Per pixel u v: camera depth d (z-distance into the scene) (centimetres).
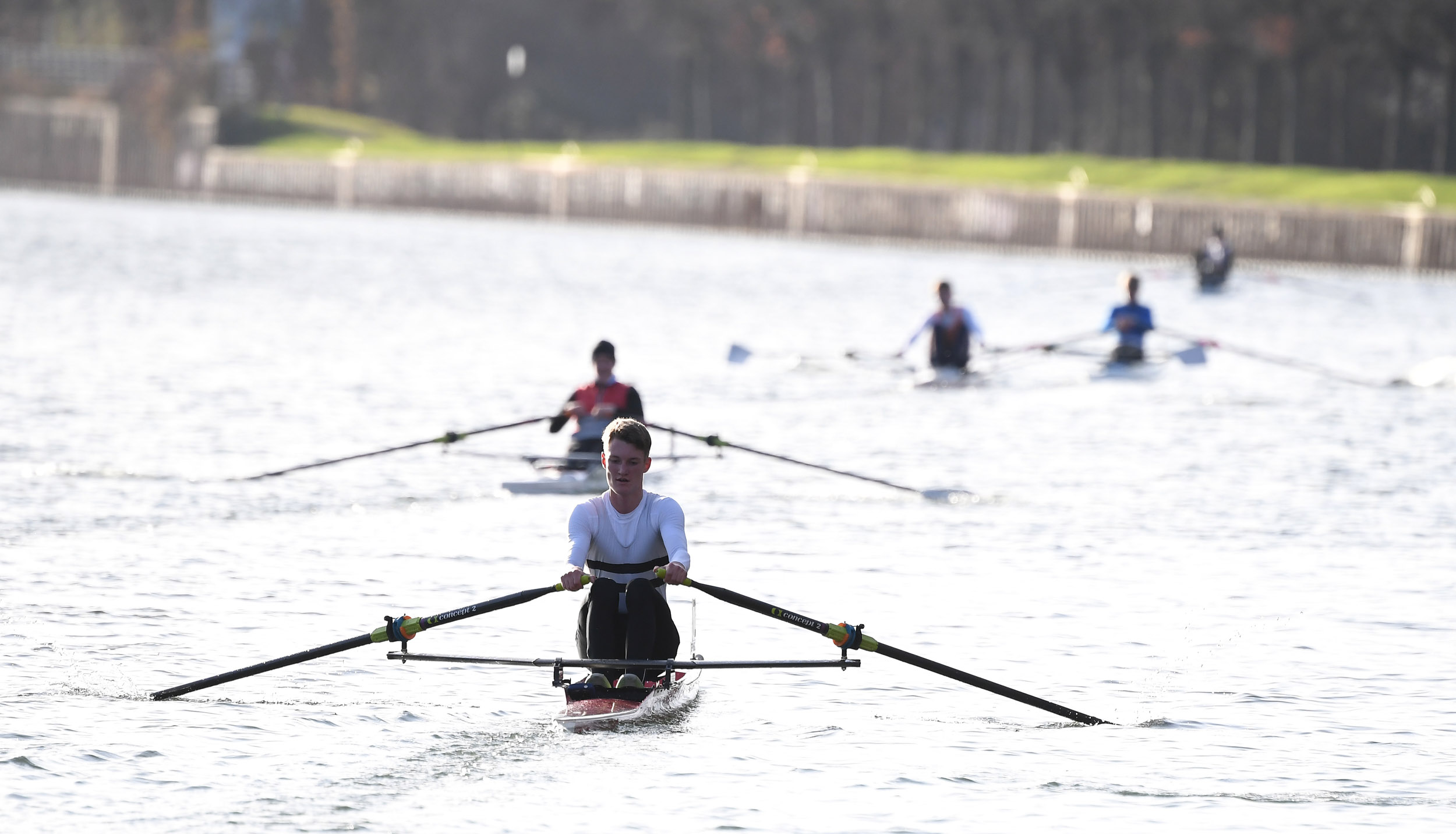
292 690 4359
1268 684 4612
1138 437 9812
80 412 9481
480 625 5100
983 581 5866
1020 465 8631
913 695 4466
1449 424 10575
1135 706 4391
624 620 4241
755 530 6775
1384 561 6331
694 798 3644
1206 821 3562
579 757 3888
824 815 3562
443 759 3853
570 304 19238
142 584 5506
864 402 11300
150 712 4128
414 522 6800
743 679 4584
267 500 7175
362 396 10762
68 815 3447
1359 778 3841
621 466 4200
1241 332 17950
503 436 9338
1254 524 7056
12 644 4697
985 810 3609
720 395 11606
